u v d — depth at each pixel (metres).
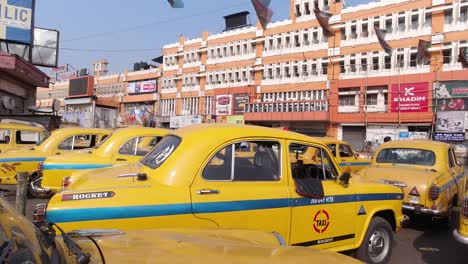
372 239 5.16
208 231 2.89
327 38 37.25
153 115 50.38
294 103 37.84
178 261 1.95
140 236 2.48
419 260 5.95
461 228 5.18
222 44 45.84
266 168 4.27
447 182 7.57
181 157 3.85
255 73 42.69
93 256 1.95
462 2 30.17
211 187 3.81
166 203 3.52
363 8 35.06
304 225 4.35
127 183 3.72
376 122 33.25
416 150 8.42
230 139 4.09
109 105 53.34
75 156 7.26
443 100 30.17
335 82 36.00
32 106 25.00
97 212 3.29
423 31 31.91
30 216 7.01
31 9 22.31
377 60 34.16
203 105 46.78
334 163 4.98
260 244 2.56
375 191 5.23
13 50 23.03
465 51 29.91
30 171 8.78
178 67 50.41
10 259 1.48
